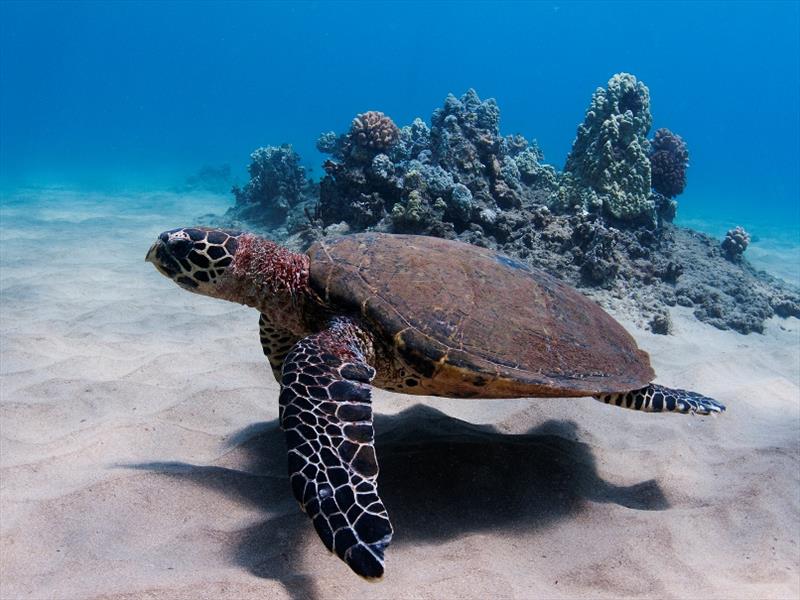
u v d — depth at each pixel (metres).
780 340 2.24
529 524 0.94
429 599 0.74
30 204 4.69
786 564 0.90
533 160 3.23
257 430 1.14
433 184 2.30
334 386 0.79
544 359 0.94
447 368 0.88
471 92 2.90
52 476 0.94
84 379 1.29
